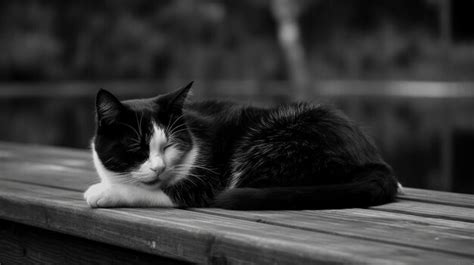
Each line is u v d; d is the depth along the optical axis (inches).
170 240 50.8
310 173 58.9
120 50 467.8
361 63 484.1
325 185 57.4
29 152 89.0
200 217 53.7
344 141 59.5
